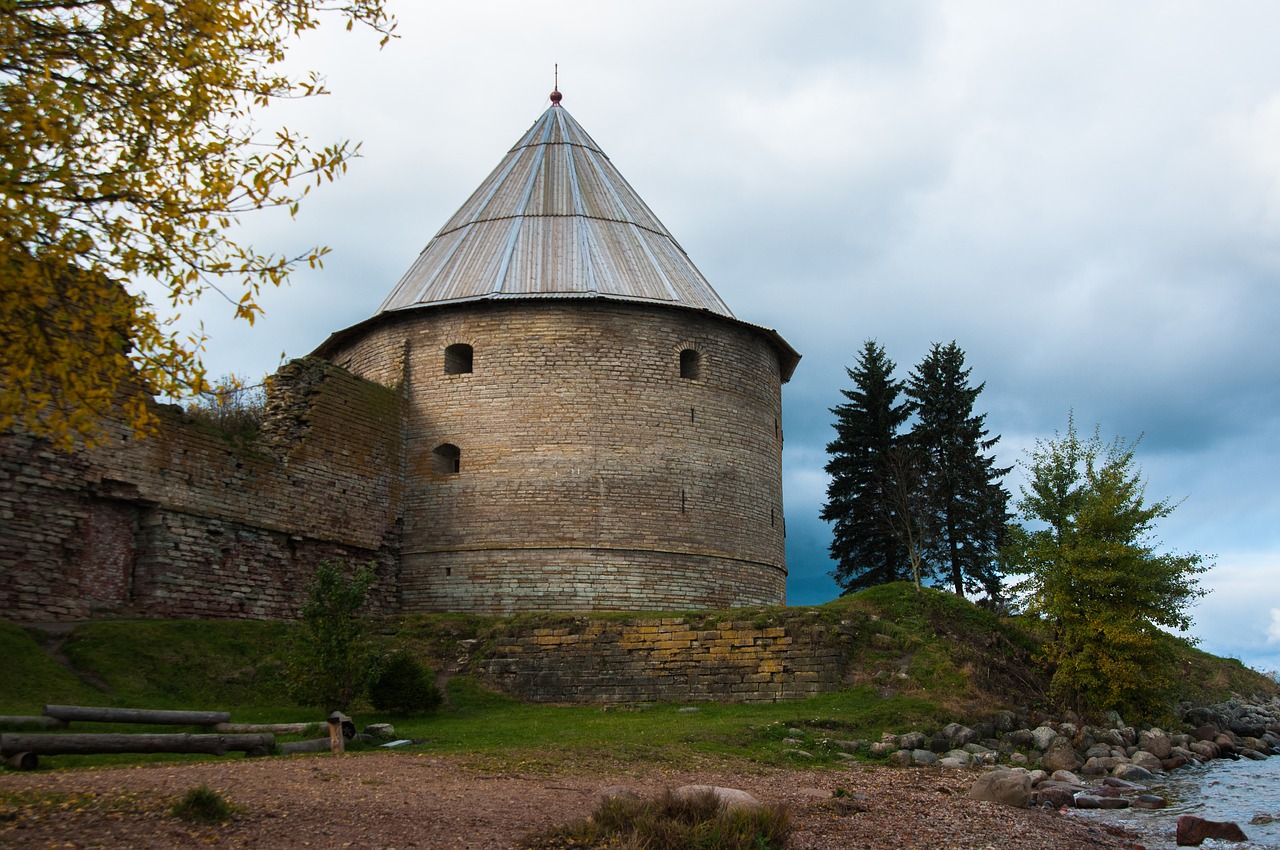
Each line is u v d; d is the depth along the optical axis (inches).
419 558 1317.7
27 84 411.8
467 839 453.7
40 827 397.1
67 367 416.8
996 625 1110.4
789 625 1015.6
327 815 468.1
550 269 1408.7
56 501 944.3
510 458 1316.4
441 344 1379.2
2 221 390.0
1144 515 1058.1
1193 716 1175.0
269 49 480.1
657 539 1311.5
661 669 1026.7
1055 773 809.5
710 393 1391.5
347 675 800.3
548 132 1627.7
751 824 476.4
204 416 1211.9
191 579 1045.8
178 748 574.2
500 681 1047.0
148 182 439.8
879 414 1846.7
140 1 433.4
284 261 454.9
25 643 836.6
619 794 533.0
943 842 544.7
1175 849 581.6
